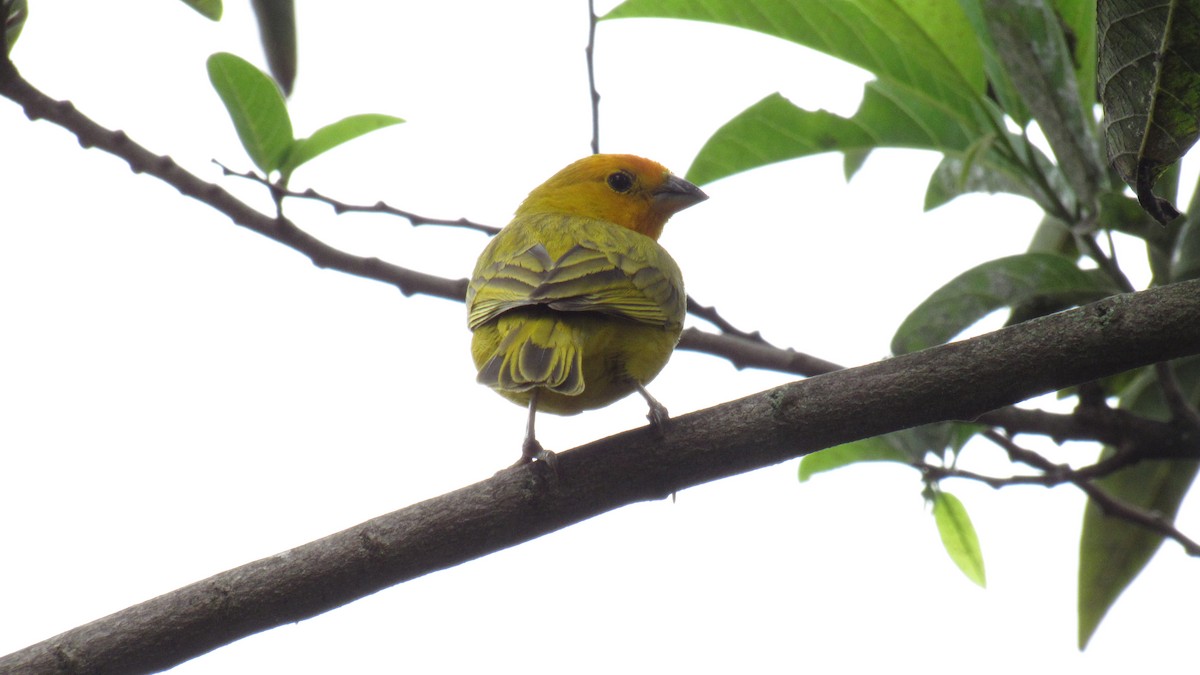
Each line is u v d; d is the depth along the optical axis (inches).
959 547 440.1
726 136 420.2
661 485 287.3
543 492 283.0
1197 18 240.2
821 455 426.9
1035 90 366.9
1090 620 447.5
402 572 278.2
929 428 411.2
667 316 358.0
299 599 272.8
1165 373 382.9
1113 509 403.5
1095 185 372.2
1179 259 393.7
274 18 377.1
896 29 385.1
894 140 419.2
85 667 265.0
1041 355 273.0
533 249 363.3
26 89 351.6
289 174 377.4
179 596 271.0
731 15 393.7
